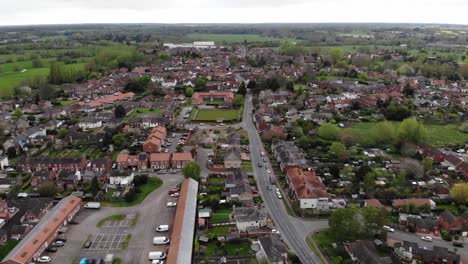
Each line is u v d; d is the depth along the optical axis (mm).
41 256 112438
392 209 139625
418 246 114250
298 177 152875
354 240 117312
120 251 115312
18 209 139625
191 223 122688
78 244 118812
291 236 122562
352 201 145125
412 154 188750
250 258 111750
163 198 148500
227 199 144500
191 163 160875
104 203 145000
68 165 172250
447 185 159125
